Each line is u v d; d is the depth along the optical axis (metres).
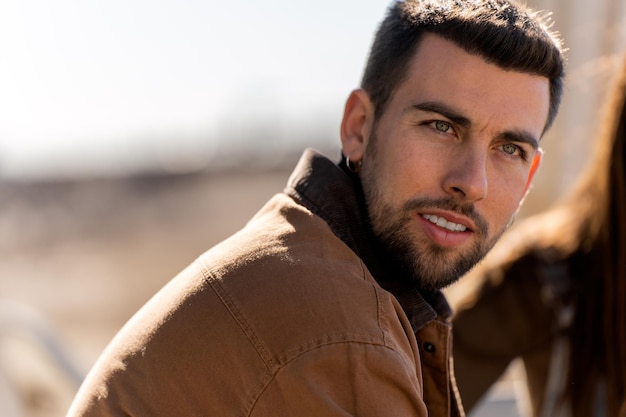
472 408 2.48
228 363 1.58
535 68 1.76
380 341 1.55
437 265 1.77
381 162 1.81
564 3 3.19
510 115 1.74
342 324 1.54
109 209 19.64
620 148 2.39
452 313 1.95
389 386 1.54
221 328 1.60
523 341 2.45
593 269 2.40
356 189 1.88
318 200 1.82
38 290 13.08
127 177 21.84
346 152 1.91
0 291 12.94
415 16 1.82
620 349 2.34
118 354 1.75
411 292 1.82
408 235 1.77
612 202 2.39
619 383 2.34
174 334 1.65
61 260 15.12
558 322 2.42
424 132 1.75
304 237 1.70
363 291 1.61
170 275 13.73
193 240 16.16
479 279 2.50
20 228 18.22
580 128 3.21
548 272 2.44
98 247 16.09
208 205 19.11
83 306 12.06
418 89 1.77
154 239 16.48
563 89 1.91
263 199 19.39
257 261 1.64
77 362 2.94
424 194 1.75
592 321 2.38
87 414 1.75
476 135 1.73
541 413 2.48
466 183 1.71
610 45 3.16
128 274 13.84
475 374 2.47
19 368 3.61
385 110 1.83
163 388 1.64
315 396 1.49
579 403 2.38
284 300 1.57
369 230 1.82
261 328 1.56
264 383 1.53
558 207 2.60
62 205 20.23
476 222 1.75
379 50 1.88
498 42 1.73
